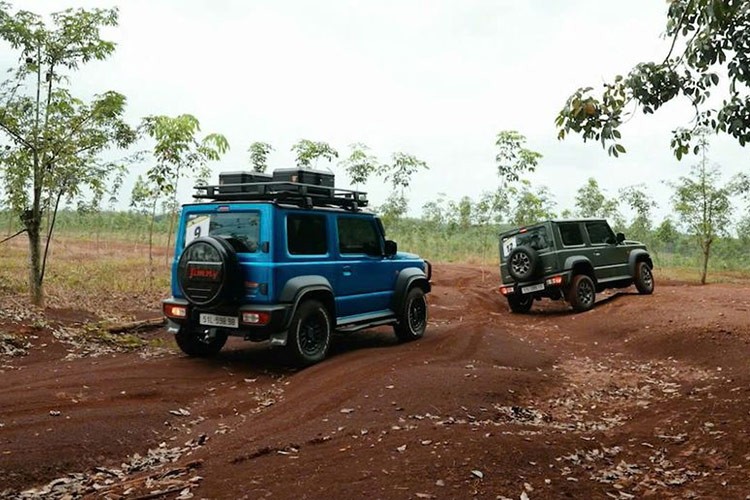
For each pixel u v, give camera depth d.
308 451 4.66
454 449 4.47
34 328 9.09
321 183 8.97
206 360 8.45
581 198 24.83
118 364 7.98
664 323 10.61
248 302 7.74
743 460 4.52
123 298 13.70
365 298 9.24
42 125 10.96
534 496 3.87
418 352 8.66
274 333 7.73
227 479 4.16
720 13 4.53
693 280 22.05
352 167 18.03
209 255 7.58
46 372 7.30
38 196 10.85
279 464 4.38
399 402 5.92
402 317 9.82
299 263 8.06
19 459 4.48
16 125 10.70
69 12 10.89
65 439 4.93
